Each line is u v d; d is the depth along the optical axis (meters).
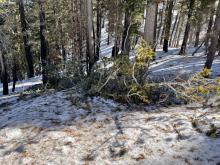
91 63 14.72
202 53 25.03
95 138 5.94
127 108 7.55
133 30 14.17
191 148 5.23
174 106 7.55
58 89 10.23
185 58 21.06
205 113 6.70
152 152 5.26
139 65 7.79
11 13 21.72
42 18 18.41
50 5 23.41
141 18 13.75
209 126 5.93
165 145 5.43
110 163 5.08
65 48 24.55
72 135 6.12
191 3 20.86
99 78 8.96
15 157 5.48
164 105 7.66
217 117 6.38
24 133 6.35
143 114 7.00
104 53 35.53
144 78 8.02
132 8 13.66
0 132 6.48
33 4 23.08
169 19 23.42
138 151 5.34
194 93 7.70
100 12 26.28
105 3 24.09
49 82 11.62
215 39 13.47
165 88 8.41
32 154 5.53
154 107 7.52
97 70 9.29
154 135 5.82
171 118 6.56
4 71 18.88
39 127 6.56
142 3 12.08
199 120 6.32
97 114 7.15
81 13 20.55
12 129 6.54
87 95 8.55
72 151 5.53
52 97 8.79
